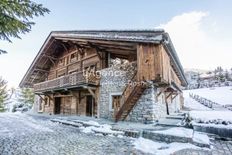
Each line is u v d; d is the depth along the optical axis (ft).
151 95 28.84
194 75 193.06
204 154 14.01
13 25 13.57
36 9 13.85
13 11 13.26
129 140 19.38
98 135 22.30
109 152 14.83
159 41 26.27
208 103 73.92
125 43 32.14
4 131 24.72
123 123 28.55
